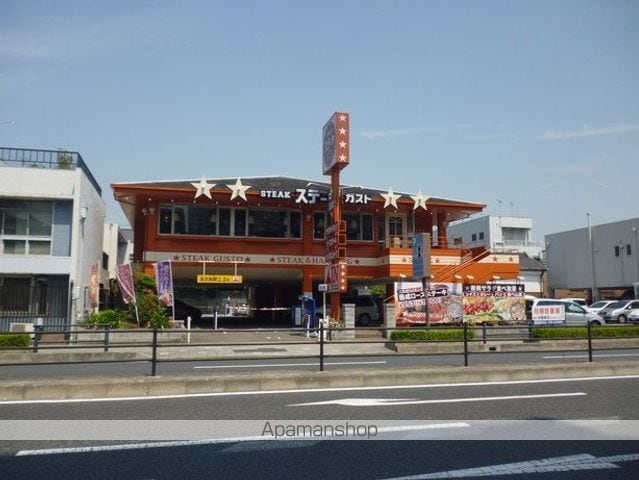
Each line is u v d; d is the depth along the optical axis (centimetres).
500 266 3077
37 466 585
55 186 2353
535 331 2053
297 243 3103
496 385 1102
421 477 558
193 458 614
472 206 3209
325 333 2342
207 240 2970
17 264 2266
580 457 625
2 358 1564
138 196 2797
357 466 590
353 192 3150
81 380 988
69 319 2267
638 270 4738
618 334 2097
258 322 3678
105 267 3772
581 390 1045
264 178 3272
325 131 2864
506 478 557
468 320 2534
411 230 3353
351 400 939
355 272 3198
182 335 2150
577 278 5391
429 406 891
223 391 1023
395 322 2455
